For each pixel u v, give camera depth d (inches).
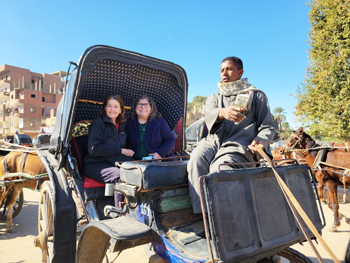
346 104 559.2
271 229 73.0
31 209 290.8
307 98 645.9
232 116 87.5
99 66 128.3
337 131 572.7
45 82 2493.8
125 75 139.4
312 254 175.6
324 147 242.1
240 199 69.5
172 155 144.9
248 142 94.0
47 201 126.8
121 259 171.0
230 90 99.3
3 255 175.9
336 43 599.8
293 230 78.4
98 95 152.2
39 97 2170.3
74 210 112.9
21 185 225.0
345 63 569.3
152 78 146.9
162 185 81.6
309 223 56.8
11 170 216.4
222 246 61.8
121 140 131.6
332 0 593.6
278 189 80.1
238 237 65.4
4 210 252.8
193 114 1544.0
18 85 2369.6
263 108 96.5
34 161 204.1
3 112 2305.6
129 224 81.0
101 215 111.0
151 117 139.9
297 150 258.4
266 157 74.8
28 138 379.9
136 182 82.1
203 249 71.0
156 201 83.9
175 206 88.2
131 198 91.4
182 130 152.7
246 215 69.1
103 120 126.2
